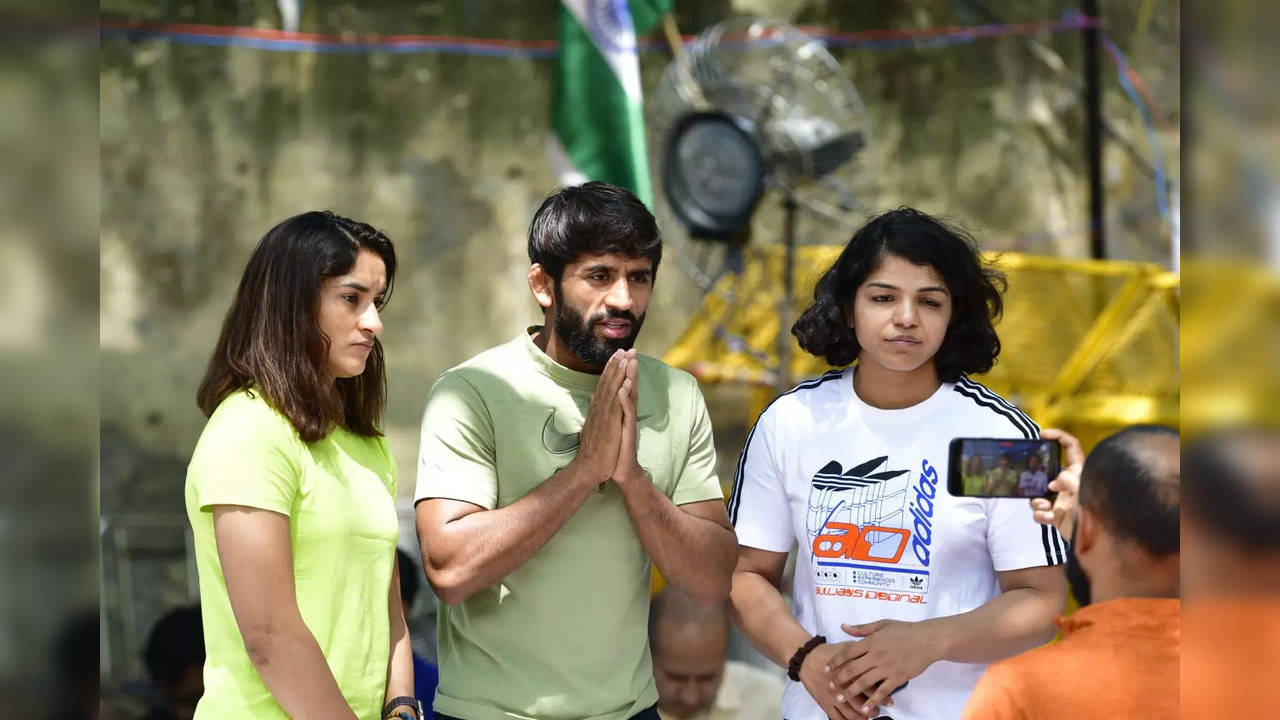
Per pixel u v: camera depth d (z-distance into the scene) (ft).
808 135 39.83
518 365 14.10
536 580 13.58
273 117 45.65
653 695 14.35
